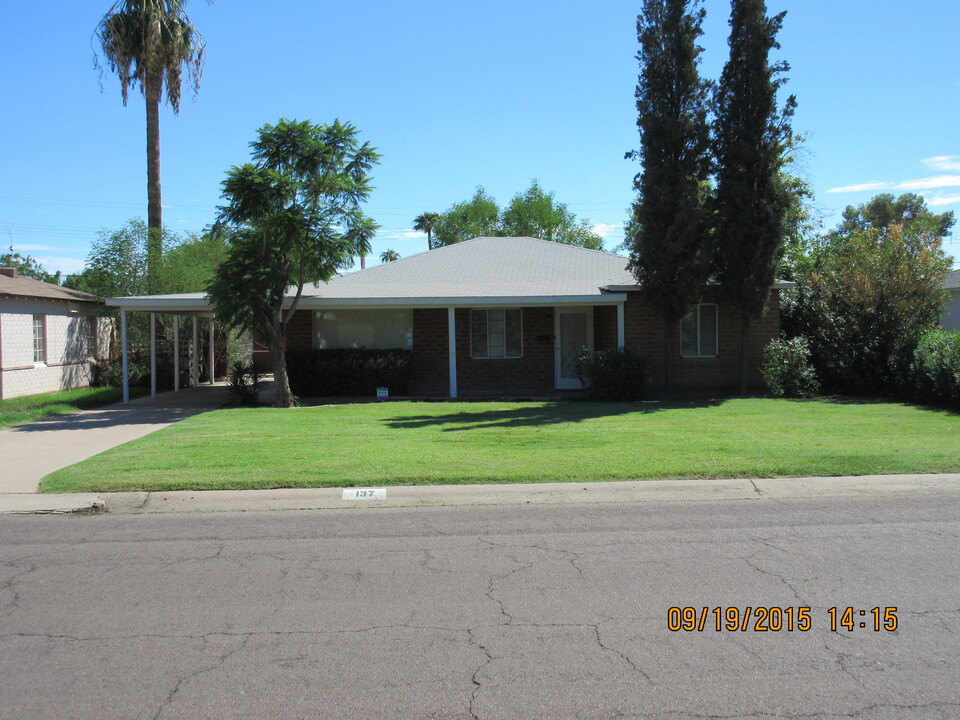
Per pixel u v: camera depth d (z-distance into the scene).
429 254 23.48
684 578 5.56
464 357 20.39
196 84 25.66
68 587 5.49
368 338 20.22
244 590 5.40
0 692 3.92
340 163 16.45
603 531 6.87
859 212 55.44
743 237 17.03
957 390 14.24
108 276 24.25
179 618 4.89
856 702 3.77
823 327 18.17
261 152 15.97
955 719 3.61
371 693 3.89
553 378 20.52
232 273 15.95
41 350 21.27
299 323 19.61
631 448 10.38
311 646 4.45
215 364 27.17
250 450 10.43
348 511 7.74
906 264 17.38
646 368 17.47
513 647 4.41
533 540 6.59
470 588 5.40
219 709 3.74
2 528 7.18
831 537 6.60
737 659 4.25
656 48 16.94
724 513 7.52
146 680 4.05
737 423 12.84
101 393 20.64
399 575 5.70
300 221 15.92
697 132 16.78
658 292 17.20
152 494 8.25
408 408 15.95
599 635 4.57
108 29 23.50
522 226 50.75
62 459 10.49
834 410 14.59
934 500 8.00
